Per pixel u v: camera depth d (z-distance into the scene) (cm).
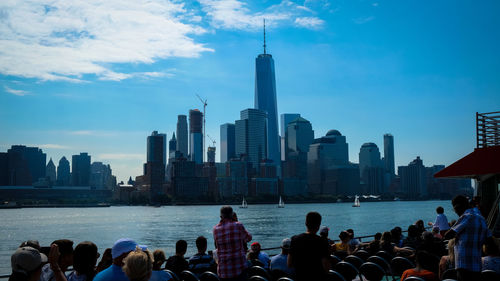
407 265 1018
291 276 977
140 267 479
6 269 6706
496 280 751
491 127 1602
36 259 523
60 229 16612
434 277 768
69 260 659
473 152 1460
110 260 815
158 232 14562
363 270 988
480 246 774
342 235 1418
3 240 12738
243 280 860
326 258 671
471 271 766
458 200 812
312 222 684
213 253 1154
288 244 988
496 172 1387
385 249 1287
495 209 1441
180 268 998
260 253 1218
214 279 908
